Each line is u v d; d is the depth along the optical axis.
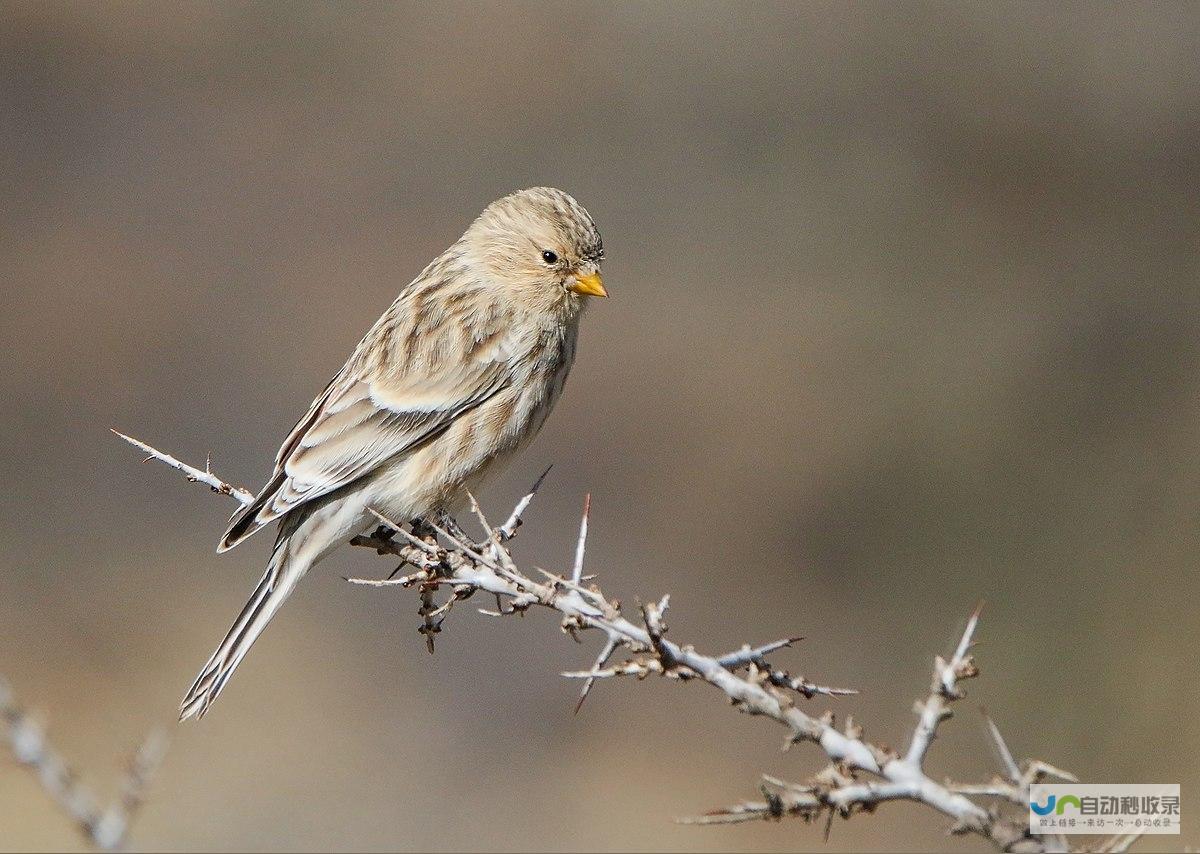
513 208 8.27
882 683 14.46
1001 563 15.20
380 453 7.72
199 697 7.11
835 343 16.94
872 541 15.67
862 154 17.77
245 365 16.67
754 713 4.64
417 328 8.00
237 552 15.28
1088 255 16.61
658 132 18.45
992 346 16.50
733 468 16.30
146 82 18.81
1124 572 14.65
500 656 14.48
